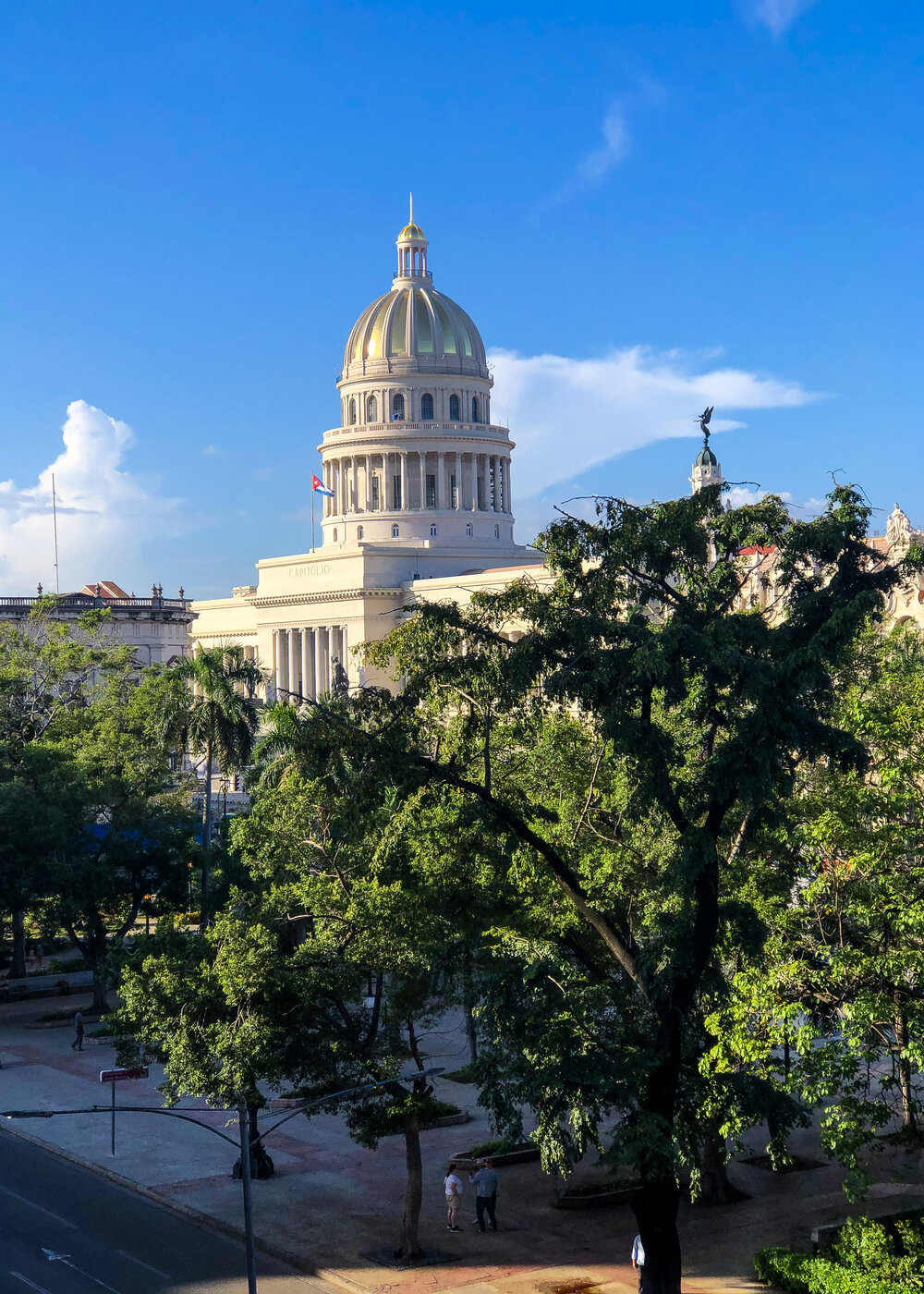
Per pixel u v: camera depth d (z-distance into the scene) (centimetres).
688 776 4341
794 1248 4397
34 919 8719
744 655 3519
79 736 9888
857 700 4341
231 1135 5975
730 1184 4931
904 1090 3778
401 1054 4566
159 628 19400
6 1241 4672
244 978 4400
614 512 3784
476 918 4450
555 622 3659
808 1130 5762
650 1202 3681
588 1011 3809
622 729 3550
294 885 4816
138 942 5147
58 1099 6550
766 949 3909
